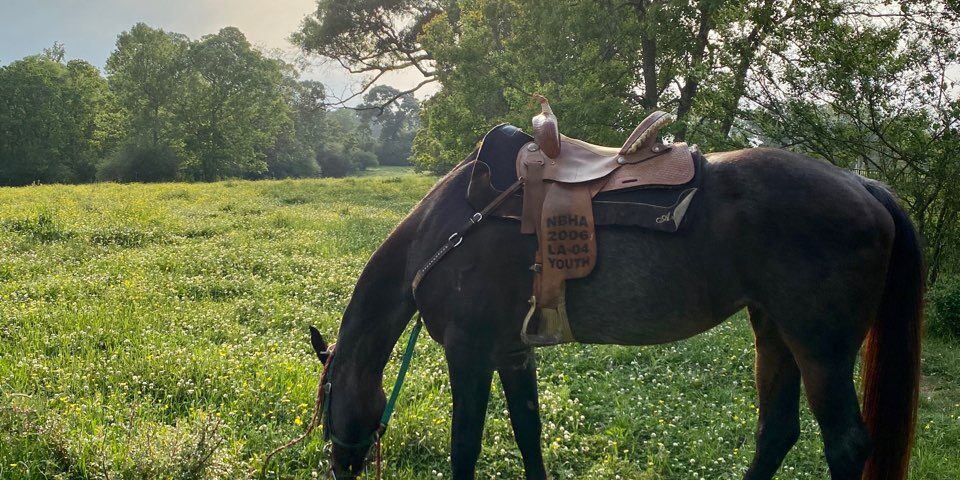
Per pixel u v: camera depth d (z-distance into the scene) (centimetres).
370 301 379
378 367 388
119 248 1082
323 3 3288
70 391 500
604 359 623
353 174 7662
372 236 1291
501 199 340
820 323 308
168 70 5112
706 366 614
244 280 873
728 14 879
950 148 757
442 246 350
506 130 357
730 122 916
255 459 413
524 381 371
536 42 1591
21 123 4906
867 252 307
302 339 657
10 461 387
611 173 332
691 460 434
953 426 493
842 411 307
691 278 320
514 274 339
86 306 715
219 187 2761
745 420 491
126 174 4928
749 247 312
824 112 841
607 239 325
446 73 1736
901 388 325
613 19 1455
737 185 317
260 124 5650
